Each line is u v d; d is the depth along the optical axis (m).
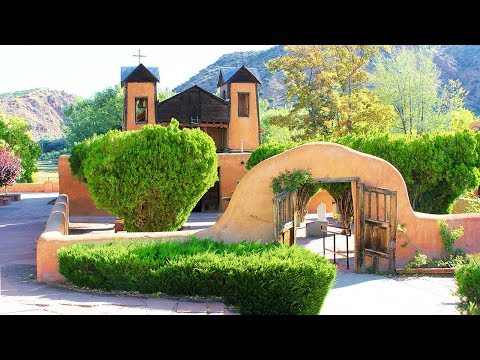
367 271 14.57
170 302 8.91
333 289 12.26
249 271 8.99
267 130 65.94
